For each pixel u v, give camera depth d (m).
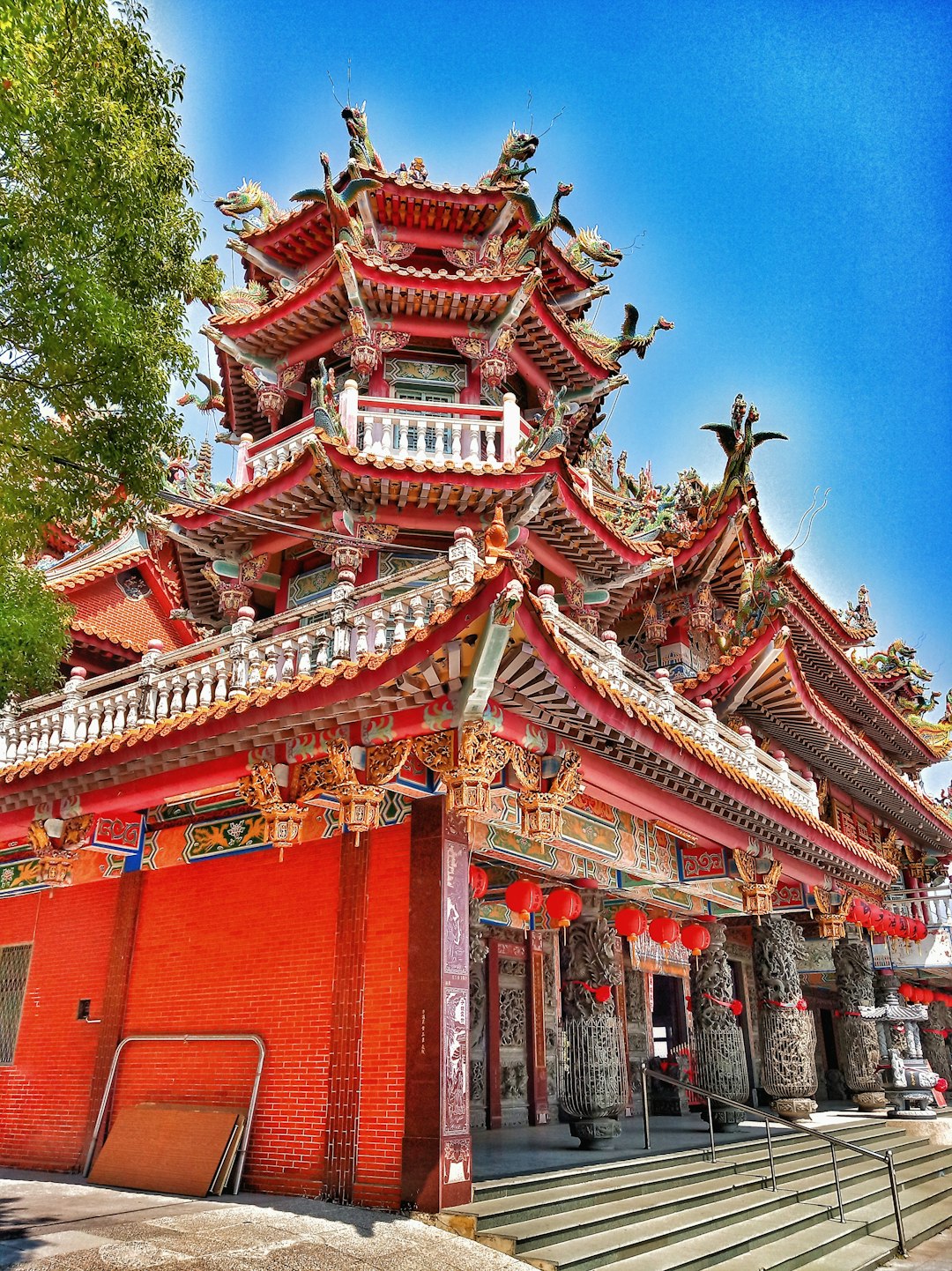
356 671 9.11
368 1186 9.55
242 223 20.20
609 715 10.03
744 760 16.03
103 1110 12.26
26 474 9.04
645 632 23.30
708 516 21.95
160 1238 8.27
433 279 17.38
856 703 28.33
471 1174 9.75
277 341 19.17
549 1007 19.86
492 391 18.78
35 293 7.93
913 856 34.03
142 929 13.16
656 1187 11.98
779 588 19.81
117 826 13.16
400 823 10.78
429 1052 9.56
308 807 11.41
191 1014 12.02
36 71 7.79
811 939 25.23
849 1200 14.38
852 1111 23.48
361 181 18.03
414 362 18.52
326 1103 10.28
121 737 11.09
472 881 11.63
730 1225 11.62
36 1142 13.00
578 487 18.67
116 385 8.64
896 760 33.88
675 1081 14.44
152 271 9.25
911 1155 19.53
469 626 8.45
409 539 16.44
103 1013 13.00
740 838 14.47
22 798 12.28
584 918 14.50
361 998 10.34
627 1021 22.19
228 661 11.36
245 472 17.67
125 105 8.76
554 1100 19.23
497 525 8.74
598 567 18.39
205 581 19.69
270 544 17.44
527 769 10.41
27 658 10.39
